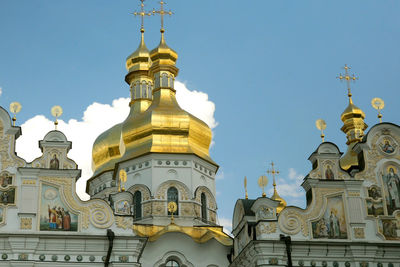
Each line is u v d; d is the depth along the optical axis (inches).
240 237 2144.4
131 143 2556.6
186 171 2477.9
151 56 2780.5
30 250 1855.3
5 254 1847.9
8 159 1946.4
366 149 2106.3
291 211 1993.1
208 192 2512.3
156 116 2544.3
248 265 2021.4
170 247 2229.3
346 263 1959.9
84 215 1924.2
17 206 1898.4
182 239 2244.1
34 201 1909.4
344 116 2768.2
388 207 2041.1
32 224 1886.1
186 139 2534.5
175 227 2242.9
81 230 1907.0
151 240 2209.6
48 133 1987.0
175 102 2674.7
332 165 2070.6
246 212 2107.5
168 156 2487.7
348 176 2058.3
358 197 2036.2
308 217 1995.6
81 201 1936.5
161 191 2433.6
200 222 2432.3
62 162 1966.0
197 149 2556.6
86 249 1888.5
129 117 2738.7
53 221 1904.5
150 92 2965.1
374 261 1971.0
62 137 1990.7
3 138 1968.5
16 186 1920.5
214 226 2391.7
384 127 2137.1
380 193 2057.1
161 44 2797.7
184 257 2226.9
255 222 2014.0
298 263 1939.0
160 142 2508.6
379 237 1999.3
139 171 2485.2
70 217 1916.8
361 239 1988.2
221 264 2249.0
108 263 1877.5
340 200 2031.3
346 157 2677.2
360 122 2751.0
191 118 2583.7
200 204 2464.3
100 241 1898.4
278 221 1974.7
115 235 1902.1
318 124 2160.4
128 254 1895.9
